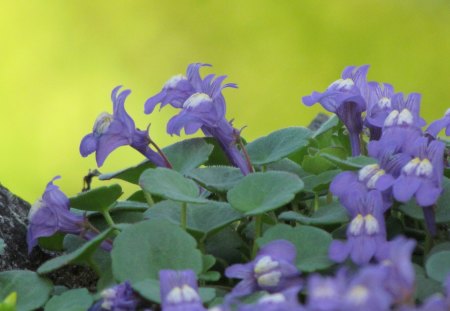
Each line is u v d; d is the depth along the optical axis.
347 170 0.55
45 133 1.52
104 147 0.57
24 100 1.55
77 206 0.56
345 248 0.52
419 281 0.52
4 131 1.52
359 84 0.57
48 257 0.60
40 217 0.55
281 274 0.51
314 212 0.55
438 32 1.56
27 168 1.48
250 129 1.55
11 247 0.59
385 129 0.55
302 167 0.59
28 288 0.54
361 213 0.52
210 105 0.56
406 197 0.52
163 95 0.57
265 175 0.54
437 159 0.52
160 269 0.52
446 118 0.55
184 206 0.54
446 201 0.54
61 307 0.53
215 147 0.60
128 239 0.53
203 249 0.54
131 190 1.22
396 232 0.55
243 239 0.57
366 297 0.45
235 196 0.54
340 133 0.62
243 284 0.52
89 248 0.53
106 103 1.55
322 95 0.56
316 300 0.46
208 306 0.52
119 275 0.52
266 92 1.56
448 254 0.51
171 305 0.50
